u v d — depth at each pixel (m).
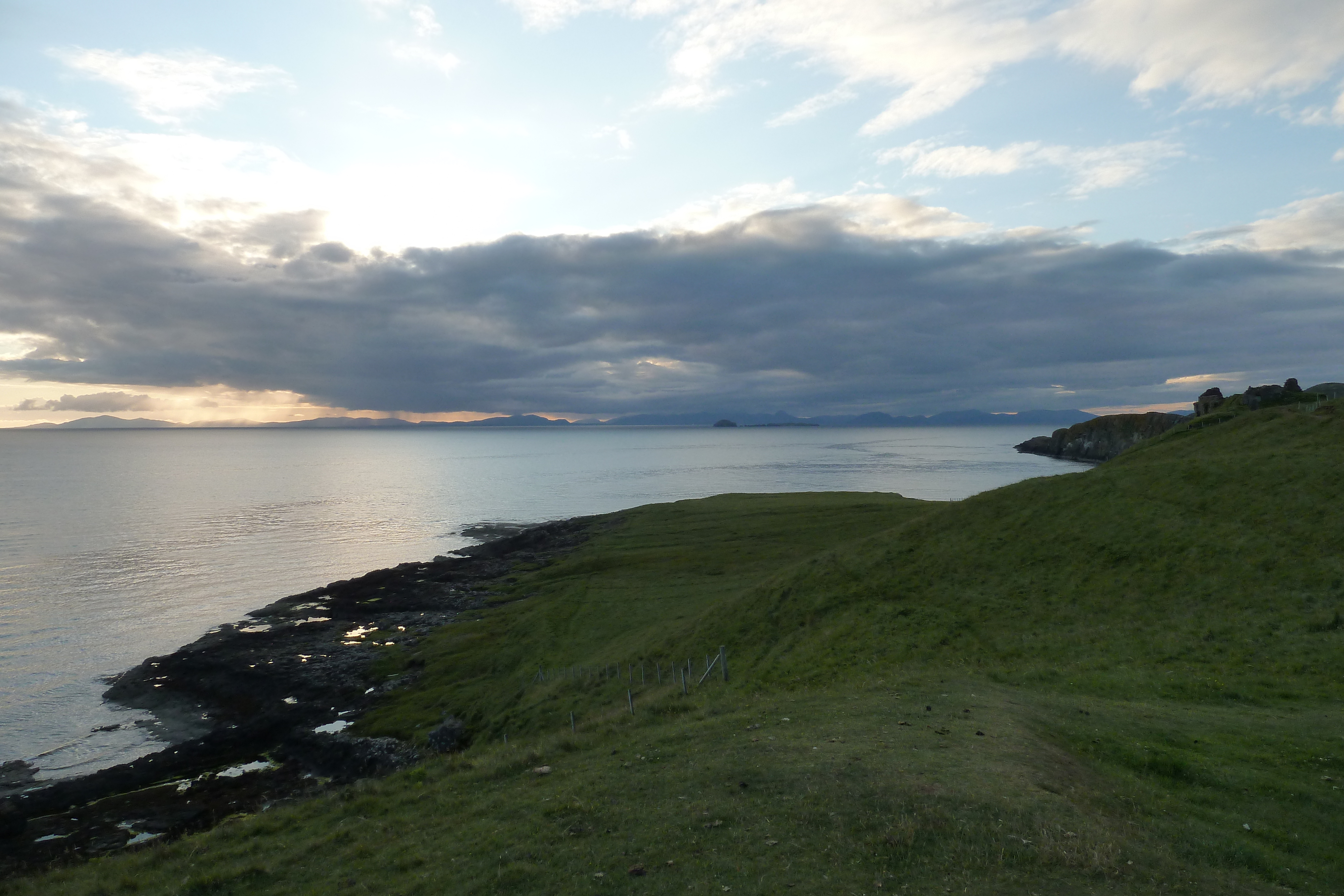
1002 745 18.38
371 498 194.88
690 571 75.00
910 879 12.28
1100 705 23.25
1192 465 44.88
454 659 57.97
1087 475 49.19
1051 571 39.19
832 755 18.38
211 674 58.56
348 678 56.50
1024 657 31.27
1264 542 34.47
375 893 15.09
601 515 133.88
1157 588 34.22
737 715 24.59
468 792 21.31
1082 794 15.64
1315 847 13.82
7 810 37.59
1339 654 25.03
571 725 38.91
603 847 15.02
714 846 14.27
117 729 50.09
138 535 132.38
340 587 85.50
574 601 67.12
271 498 195.88
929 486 187.38
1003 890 11.76
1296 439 50.16
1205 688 24.64
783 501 122.19
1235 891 11.98
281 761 44.31
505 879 14.21
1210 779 16.92
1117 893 11.62
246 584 93.88
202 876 17.27
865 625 38.69
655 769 19.69
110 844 34.62
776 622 43.81
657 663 44.56
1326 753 17.98
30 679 59.75
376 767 41.03
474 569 93.25
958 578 41.78
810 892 12.12
